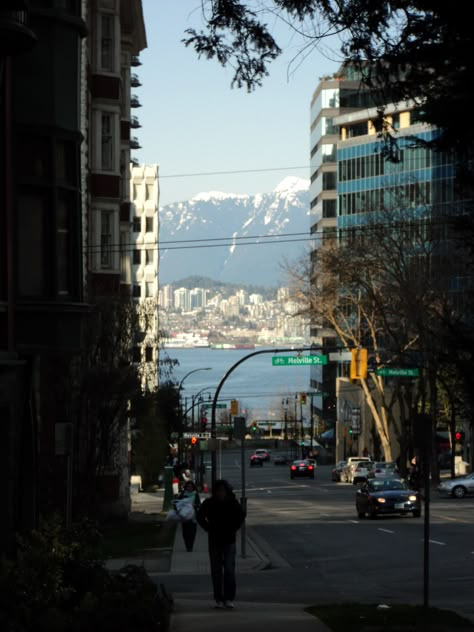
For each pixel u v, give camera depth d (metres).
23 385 22.52
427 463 19.81
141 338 45.41
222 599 19.91
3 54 19.19
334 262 77.81
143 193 138.75
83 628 14.08
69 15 21.66
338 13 13.35
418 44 13.09
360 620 17.55
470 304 19.06
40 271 21.08
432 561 29.77
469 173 14.37
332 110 160.62
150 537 38.53
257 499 69.88
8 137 20.03
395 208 84.25
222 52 14.63
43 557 15.26
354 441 134.25
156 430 87.38
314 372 180.38
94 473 41.47
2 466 20.62
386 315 78.44
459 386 16.66
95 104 52.97
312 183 172.50
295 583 26.06
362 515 49.53
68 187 21.58
